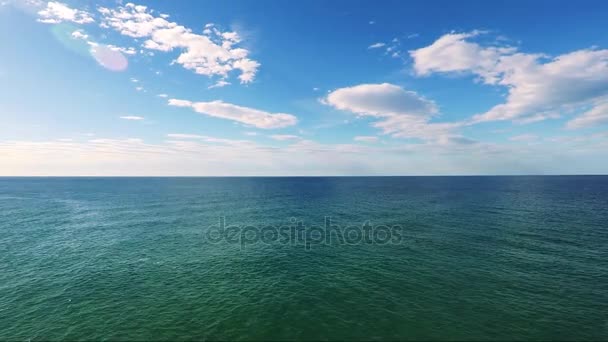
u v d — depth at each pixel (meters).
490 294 24.00
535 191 112.00
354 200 92.75
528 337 18.20
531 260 32.03
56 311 21.92
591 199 82.44
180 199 100.38
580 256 33.09
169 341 18.16
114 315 21.30
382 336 18.47
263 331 19.17
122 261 33.66
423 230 46.81
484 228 47.69
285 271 30.17
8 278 28.45
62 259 34.41
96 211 72.19
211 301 23.45
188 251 37.69
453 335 18.47
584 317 20.39
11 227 52.91
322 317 20.80
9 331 19.27
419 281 26.91
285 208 76.00
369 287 25.77
